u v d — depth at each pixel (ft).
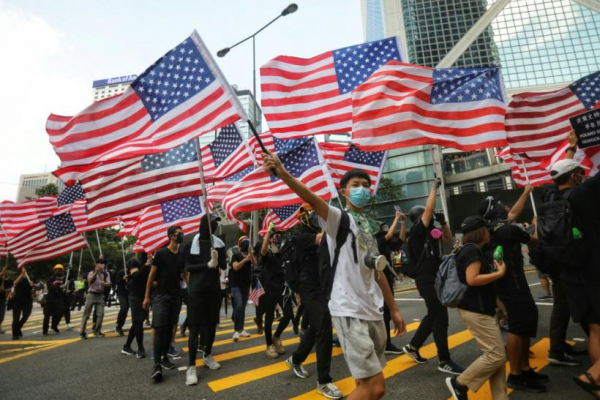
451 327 20.89
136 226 33.04
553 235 9.87
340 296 7.41
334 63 18.66
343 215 7.71
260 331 24.26
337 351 17.61
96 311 27.73
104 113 13.88
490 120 14.87
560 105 17.56
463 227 11.03
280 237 18.63
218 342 22.02
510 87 175.94
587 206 9.37
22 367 18.12
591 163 15.29
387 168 119.24
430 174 112.06
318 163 22.88
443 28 202.18
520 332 11.10
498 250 9.77
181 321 28.76
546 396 10.50
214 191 30.73
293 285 14.44
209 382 13.84
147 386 13.75
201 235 16.06
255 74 53.93
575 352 13.94
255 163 26.32
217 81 13.32
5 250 36.45
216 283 15.47
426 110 15.31
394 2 213.87
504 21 189.78
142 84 13.92
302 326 20.81
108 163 17.31
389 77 16.28
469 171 110.11
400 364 14.53
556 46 181.88
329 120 17.72
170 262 15.98
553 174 10.88
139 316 19.58
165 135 13.28
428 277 13.75
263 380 13.75
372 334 7.58
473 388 9.33
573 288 9.75
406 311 29.66
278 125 17.79
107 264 34.14
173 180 17.83
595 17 184.14
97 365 17.61
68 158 13.56
